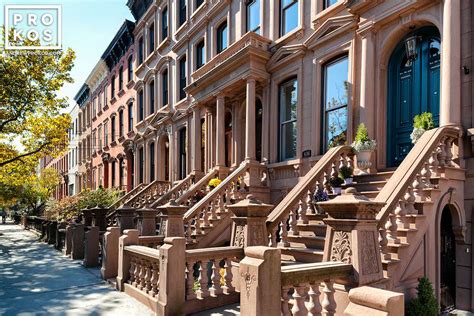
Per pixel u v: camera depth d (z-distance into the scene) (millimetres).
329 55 9070
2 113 14812
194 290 5895
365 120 7836
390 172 6898
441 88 6367
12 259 11344
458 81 6180
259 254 3527
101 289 7199
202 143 14852
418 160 5473
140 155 20859
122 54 24000
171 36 17500
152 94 19719
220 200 9195
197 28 14875
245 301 3561
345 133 8734
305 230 6719
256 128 12078
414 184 5578
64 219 18312
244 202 5879
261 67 10750
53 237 16125
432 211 5469
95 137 29688
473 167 5996
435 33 7102
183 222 8242
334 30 8828
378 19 7703
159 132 18047
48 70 15445
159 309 5355
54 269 9516
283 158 10633
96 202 18375
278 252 3580
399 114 7719
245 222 5855
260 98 11531
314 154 9305
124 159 22938
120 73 24609
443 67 6312
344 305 4055
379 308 2424
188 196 10781
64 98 16828
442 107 6297
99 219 12445
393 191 5125
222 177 11641
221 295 5738
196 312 5441
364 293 2547
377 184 6770
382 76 7855
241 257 5855
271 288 3492
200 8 14789
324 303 3881
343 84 8875
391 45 7797
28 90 15016
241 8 12375
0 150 17109
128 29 22047
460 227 5949
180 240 5438
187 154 15297
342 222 4297
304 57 9867
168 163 18047
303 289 3693
